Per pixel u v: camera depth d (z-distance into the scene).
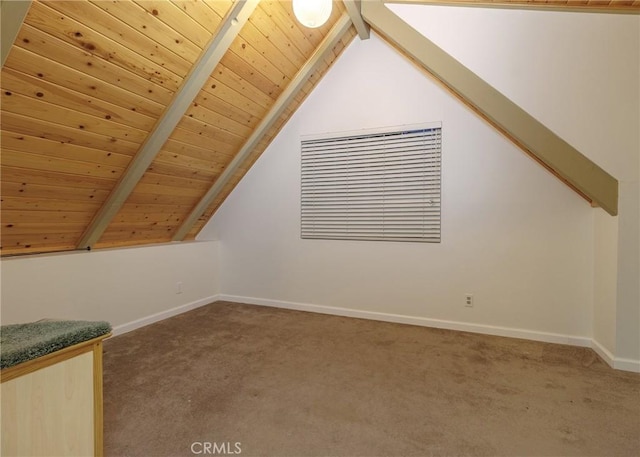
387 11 2.59
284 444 1.52
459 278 3.04
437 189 3.08
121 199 2.69
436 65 2.49
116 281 2.96
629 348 2.23
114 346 2.67
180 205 3.47
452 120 2.99
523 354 2.50
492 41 2.34
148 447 1.50
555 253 2.73
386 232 3.29
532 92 2.27
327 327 3.13
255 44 2.44
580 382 2.07
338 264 3.53
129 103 2.12
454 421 1.68
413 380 2.11
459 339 2.82
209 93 2.52
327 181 3.53
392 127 3.20
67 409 1.20
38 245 2.61
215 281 4.14
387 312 3.32
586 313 2.66
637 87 2.08
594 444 1.51
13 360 1.03
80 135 2.06
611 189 2.20
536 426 1.64
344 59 3.37
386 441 1.54
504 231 2.88
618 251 2.22
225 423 1.67
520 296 2.85
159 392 1.96
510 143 2.82
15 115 1.74
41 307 2.42
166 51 2.00
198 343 2.74
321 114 3.51
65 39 1.63
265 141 3.67
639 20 2.06
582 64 2.17
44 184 2.18
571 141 2.21
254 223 3.96
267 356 2.48
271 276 3.88
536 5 2.20
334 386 2.04
